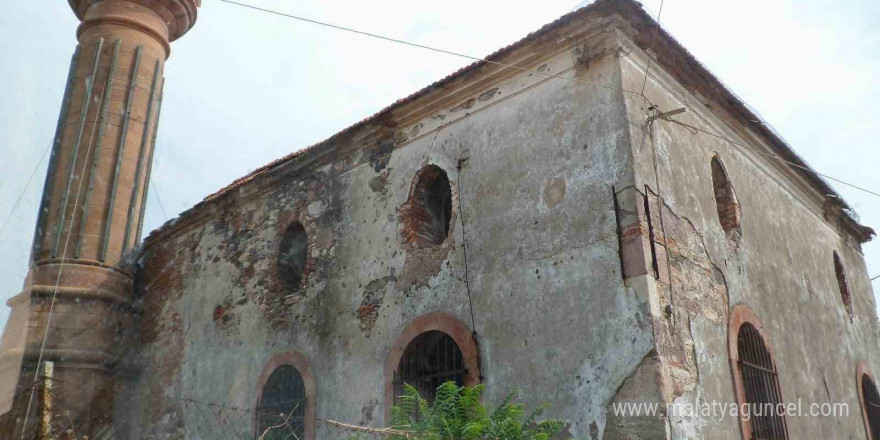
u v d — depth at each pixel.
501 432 6.82
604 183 8.32
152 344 14.05
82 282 13.37
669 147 9.22
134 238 14.52
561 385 7.91
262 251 12.60
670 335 7.67
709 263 9.25
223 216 13.81
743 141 11.74
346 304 10.71
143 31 15.23
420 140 10.67
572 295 8.16
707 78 10.28
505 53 9.57
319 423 10.29
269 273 12.28
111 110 14.41
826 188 13.73
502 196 9.29
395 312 9.98
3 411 11.97
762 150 12.20
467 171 9.84
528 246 8.77
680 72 9.98
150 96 15.02
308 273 11.53
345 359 10.37
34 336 12.73
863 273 15.37
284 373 11.34
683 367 7.73
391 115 10.95
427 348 9.89
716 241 9.66
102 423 13.20
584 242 8.26
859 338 13.68
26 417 11.30
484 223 9.37
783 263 11.60
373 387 9.81
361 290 10.59
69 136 14.23
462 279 9.33
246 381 11.83
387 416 9.43
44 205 13.91
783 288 11.24
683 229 8.84
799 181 13.26
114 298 13.83
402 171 10.73
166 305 14.14
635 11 8.73
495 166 9.52
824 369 11.55
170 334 13.78
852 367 12.77
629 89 8.69
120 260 14.09
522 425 7.12
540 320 8.35
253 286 12.48
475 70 9.93
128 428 13.53
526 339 8.40
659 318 7.57
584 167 8.57
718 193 10.73
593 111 8.73
